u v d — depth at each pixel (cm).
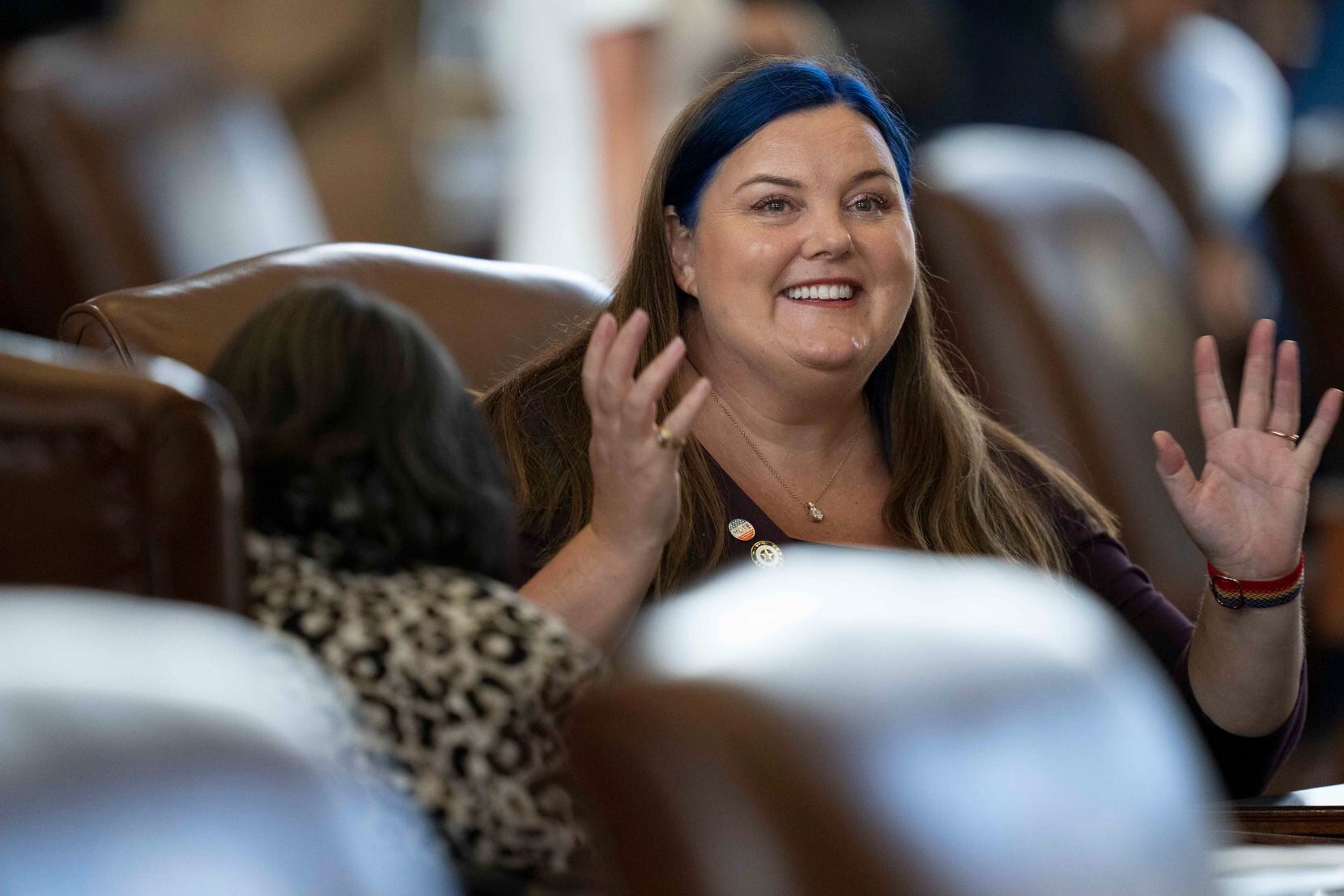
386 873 183
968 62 1766
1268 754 708
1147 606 775
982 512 752
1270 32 1873
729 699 227
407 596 441
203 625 194
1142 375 1334
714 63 1497
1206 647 695
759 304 696
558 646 442
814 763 223
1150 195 1524
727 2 1509
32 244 1030
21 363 366
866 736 226
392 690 427
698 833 224
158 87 1101
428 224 1520
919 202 1320
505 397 715
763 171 696
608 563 546
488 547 471
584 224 1498
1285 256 1536
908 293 714
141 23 1423
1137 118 1738
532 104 1508
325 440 451
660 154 720
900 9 1642
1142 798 240
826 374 700
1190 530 670
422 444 457
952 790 227
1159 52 1758
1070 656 246
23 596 193
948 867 223
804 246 692
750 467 725
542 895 432
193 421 359
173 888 168
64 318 680
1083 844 232
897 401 748
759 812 222
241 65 1416
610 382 533
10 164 1032
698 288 713
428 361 470
